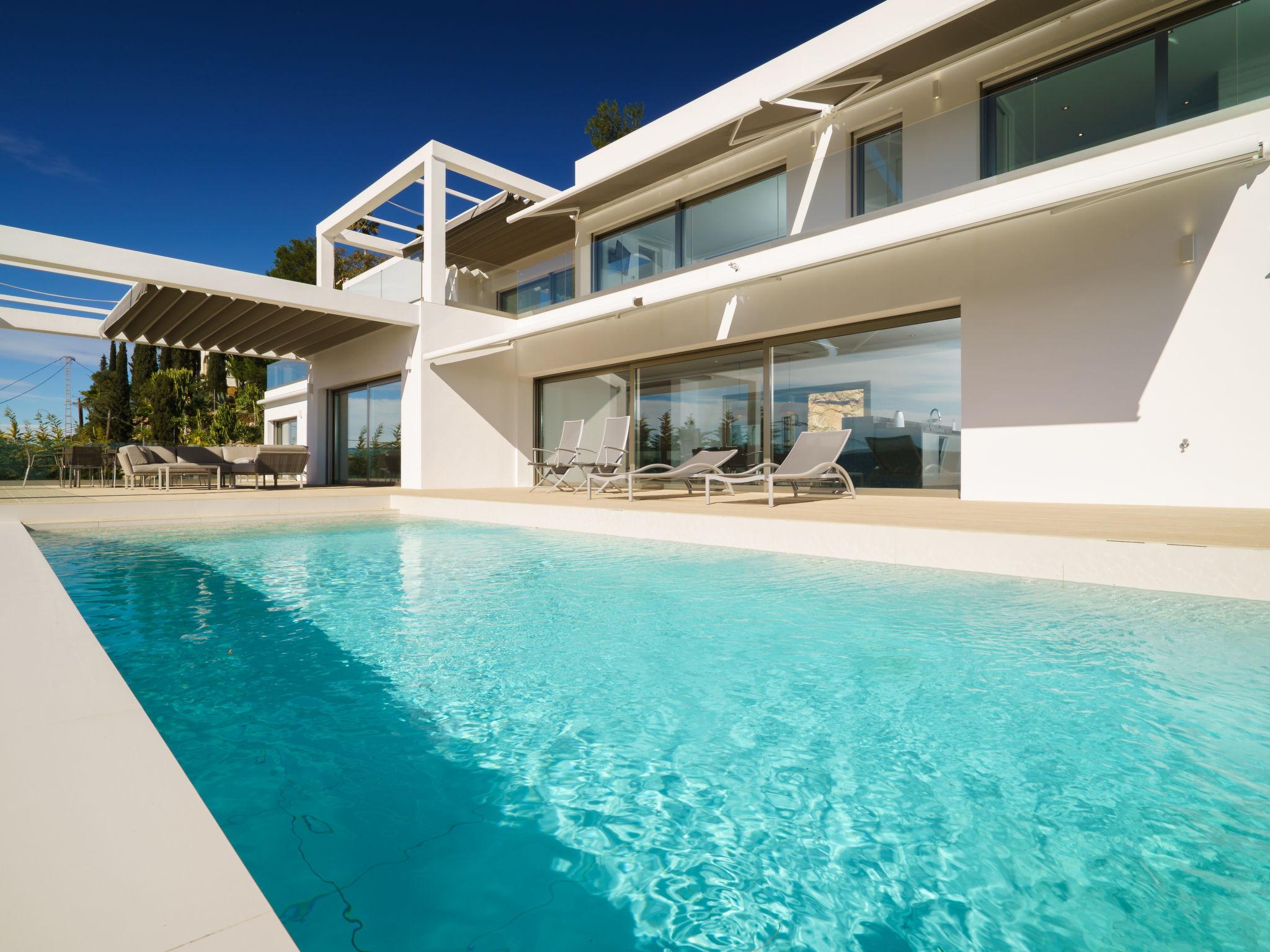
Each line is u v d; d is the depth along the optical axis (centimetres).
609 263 1157
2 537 579
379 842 165
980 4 694
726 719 241
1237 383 631
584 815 179
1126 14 723
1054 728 228
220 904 94
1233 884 146
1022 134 727
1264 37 586
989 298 782
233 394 3188
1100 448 706
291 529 833
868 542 535
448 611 405
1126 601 393
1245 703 247
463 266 1345
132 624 379
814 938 131
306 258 3253
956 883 149
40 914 89
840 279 912
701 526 644
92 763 136
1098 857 157
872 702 254
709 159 1145
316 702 261
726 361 1110
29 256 895
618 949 128
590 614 397
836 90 906
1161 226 670
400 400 1375
